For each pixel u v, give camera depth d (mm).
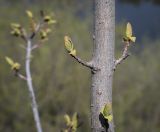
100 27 1513
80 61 1525
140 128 12375
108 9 1507
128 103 11789
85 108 11281
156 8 23078
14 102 12133
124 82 12477
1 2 15812
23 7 15312
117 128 11297
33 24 3406
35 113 2893
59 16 13883
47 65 12250
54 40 12688
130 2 24047
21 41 12781
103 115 1457
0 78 12227
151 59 13719
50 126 11578
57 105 12008
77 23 14078
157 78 13180
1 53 12531
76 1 15836
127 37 1630
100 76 1517
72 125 2164
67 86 12055
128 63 13078
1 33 13273
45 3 15453
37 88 11797
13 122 12273
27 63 3209
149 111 12906
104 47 1513
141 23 20797
